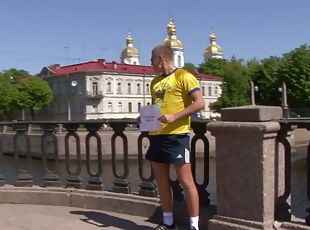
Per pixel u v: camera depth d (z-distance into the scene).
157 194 5.88
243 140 4.45
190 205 4.68
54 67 102.94
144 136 5.94
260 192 4.36
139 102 99.12
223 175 4.62
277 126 4.36
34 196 6.62
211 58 120.50
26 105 95.38
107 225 5.41
